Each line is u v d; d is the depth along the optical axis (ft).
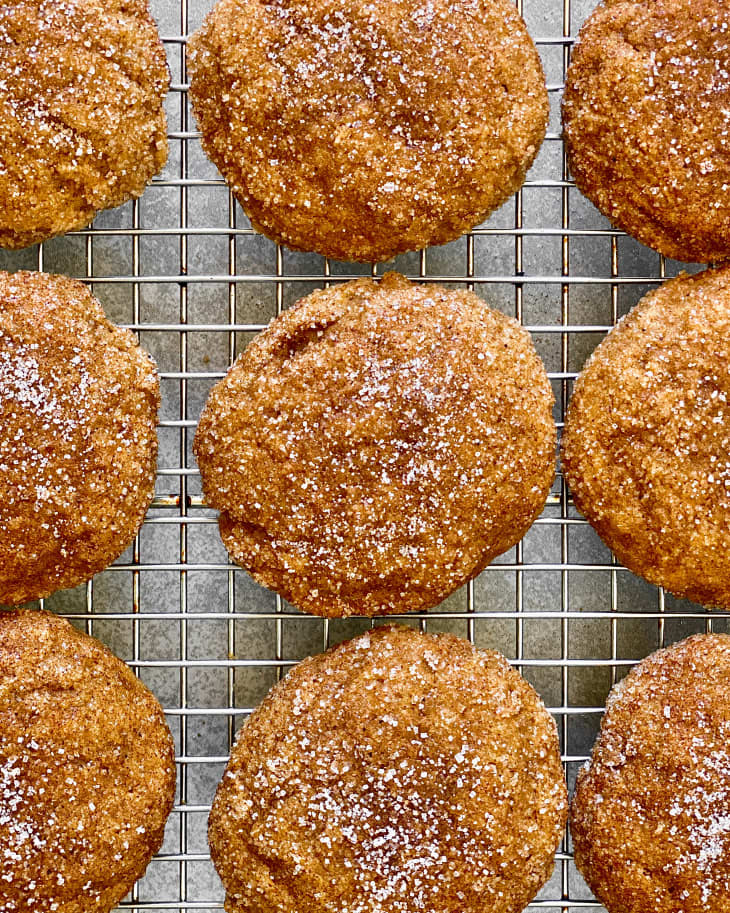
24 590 1.39
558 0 1.48
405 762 1.35
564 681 1.46
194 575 1.48
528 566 1.45
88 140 1.37
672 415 1.37
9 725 1.35
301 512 1.37
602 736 1.40
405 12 1.36
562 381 1.47
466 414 1.36
